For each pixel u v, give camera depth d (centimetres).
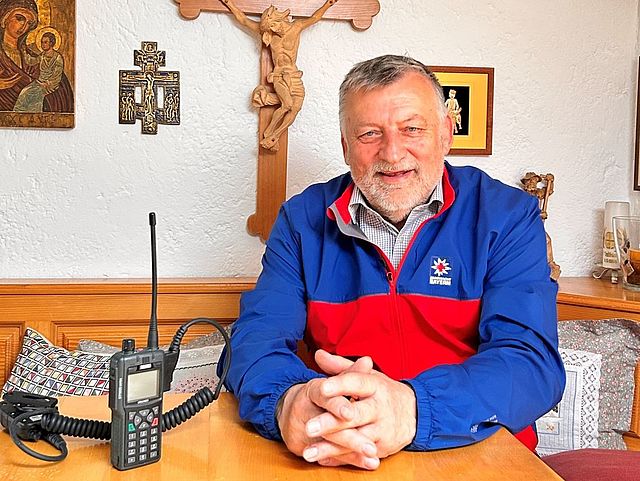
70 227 232
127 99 230
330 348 178
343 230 173
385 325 172
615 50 257
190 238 237
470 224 173
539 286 157
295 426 114
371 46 242
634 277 231
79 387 197
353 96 170
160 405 111
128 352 108
